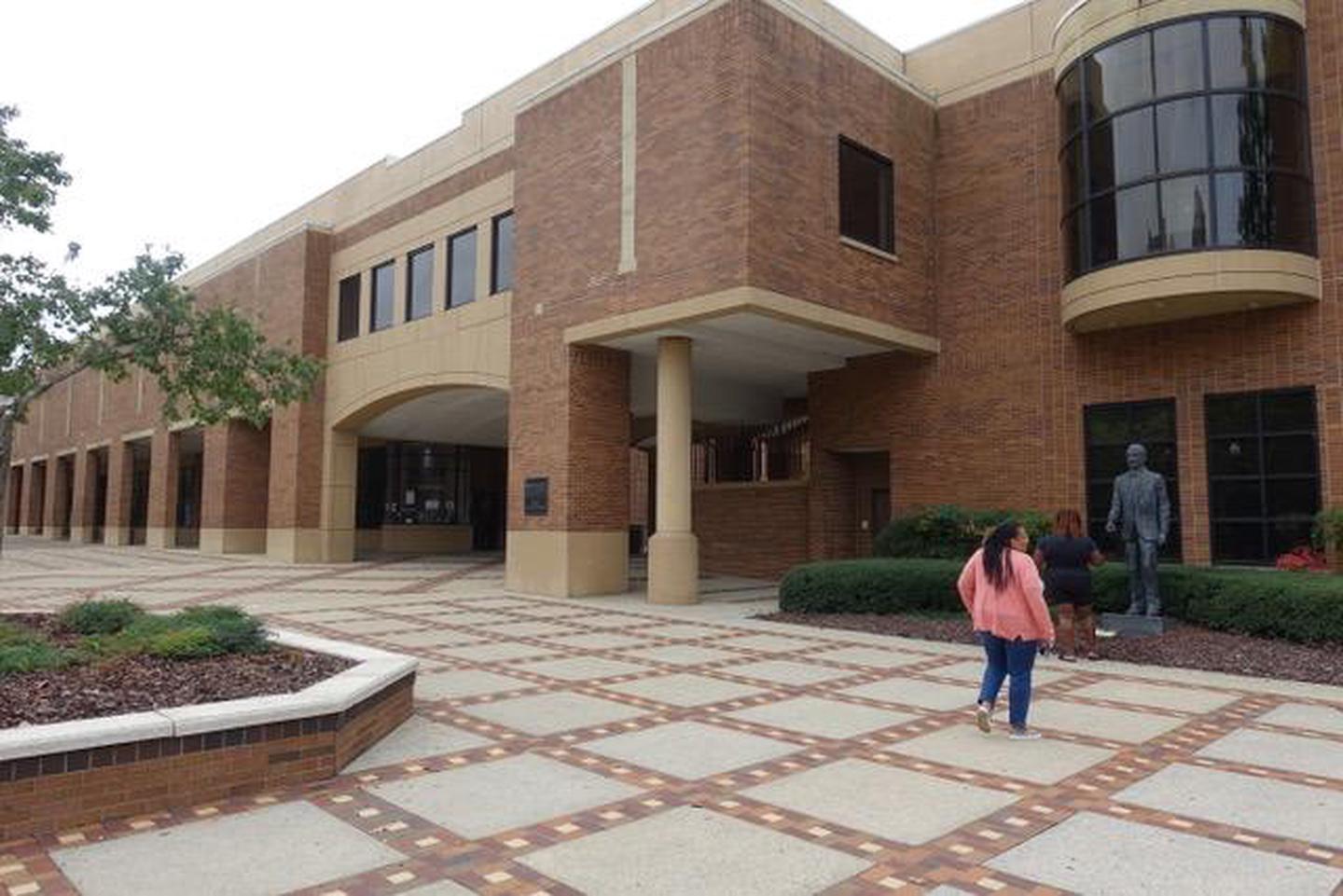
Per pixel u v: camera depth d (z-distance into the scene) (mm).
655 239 17625
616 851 5102
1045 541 11875
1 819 5113
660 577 17984
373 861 4949
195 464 45594
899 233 19094
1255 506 15586
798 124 17078
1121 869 4871
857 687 9719
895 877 4762
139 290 10758
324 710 6344
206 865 4863
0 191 10094
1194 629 12844
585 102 19531
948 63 20203
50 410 53469
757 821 5578
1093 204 16422
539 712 8422
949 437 19438
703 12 17094
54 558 31812
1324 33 15531
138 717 5770
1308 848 5191
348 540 29859
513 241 21453
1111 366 17375
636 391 24266
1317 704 9008
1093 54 16594
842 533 21703
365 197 28906
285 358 11906
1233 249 14867
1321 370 15109
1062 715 8445
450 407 29562
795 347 19500
